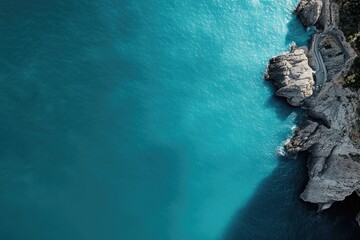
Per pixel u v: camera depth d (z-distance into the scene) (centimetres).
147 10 9506
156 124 8675
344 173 8100
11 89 8238
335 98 8375
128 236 7794
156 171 8331
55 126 8181
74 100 8438
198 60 9294
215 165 8562
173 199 8194
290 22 9662
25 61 8469
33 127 8088
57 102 8338
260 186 8469
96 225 7750
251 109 8988
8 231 7394
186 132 8712
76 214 7738
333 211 8388
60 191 7812
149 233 7881
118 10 9356
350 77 7931
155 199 8131
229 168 8569
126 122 8544
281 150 8725
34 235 7444
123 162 8250
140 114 8675
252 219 8231
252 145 8750
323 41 8750
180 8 9644
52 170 7912
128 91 8788
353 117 7956
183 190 8300
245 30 9600
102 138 8319
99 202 7894
